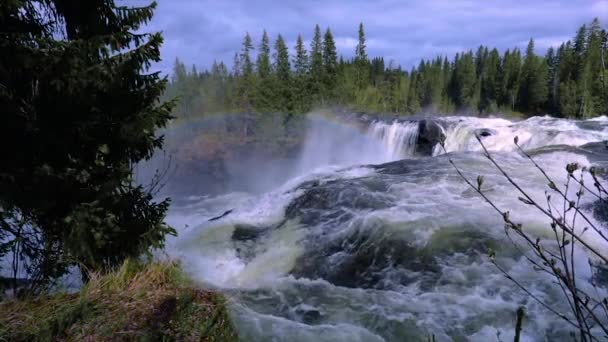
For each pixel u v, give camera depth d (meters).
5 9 3.55
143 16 4.55
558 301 3.97
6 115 3.70
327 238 6.19
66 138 4.10
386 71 52.78
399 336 3.77
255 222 7.55
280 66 41.66
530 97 43.47
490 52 60.12
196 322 3.60
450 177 7.79
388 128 22.06
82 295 3.81
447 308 4.12
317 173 10.86
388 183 7.83
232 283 5.27
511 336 3.62
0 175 3.57
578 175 7.20
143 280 4.21
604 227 5.25
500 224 5.59
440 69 63.66
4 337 3.10
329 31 42.72
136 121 4.12
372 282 5.01
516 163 8.41
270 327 3.86
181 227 13.55
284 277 5.28
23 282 4.10
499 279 4.50
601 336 3.36
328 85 42.62
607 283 4.15
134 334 3.28
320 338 3.71
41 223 4.21
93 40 3.73
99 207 4.14
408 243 5.45
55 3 4.29
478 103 54.50
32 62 3.50
